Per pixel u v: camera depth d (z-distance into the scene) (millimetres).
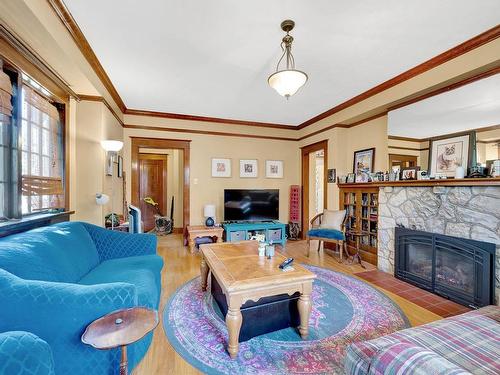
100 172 3004
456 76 2400
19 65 1849
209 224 4500
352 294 2590
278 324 1937
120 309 1182
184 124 4766
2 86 1648
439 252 2652
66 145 2680
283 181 5520
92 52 2459
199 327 1973
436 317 2139
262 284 1686
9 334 855
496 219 2180
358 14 1899
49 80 2318
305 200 5422
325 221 4098
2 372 776
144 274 1888
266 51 2434
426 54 2482
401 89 2982
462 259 2445
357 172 4113
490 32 2098
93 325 1067
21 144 1877
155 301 1698
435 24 2016
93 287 1191
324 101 3883
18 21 1629
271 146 5434
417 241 2863
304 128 5309
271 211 4914
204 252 2463
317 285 2824
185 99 3838
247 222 4762
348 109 3943
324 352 1677
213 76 2998
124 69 2826
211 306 2311
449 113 2600
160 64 2707
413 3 1784
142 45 2344
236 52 2455
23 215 2029
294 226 5414
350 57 2529
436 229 2689
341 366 1545
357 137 4148
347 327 1973
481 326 1244
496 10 1853
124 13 1905
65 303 1107
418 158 2928
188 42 2289
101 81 2967
